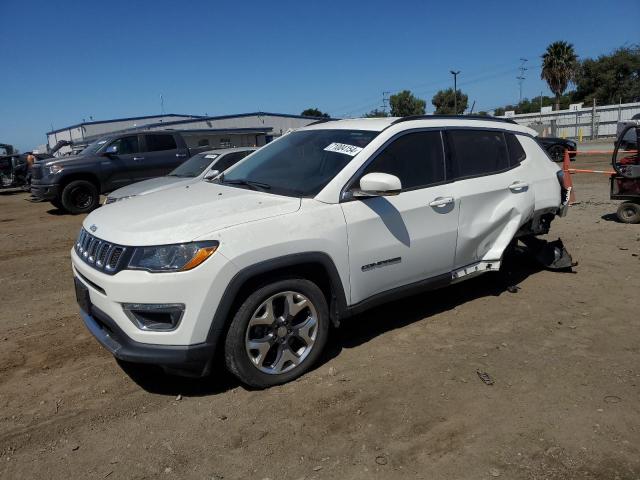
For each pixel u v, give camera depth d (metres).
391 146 4.11
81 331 4.66
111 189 12.92
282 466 2.78
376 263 3.89
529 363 3.83
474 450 2.85
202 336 3.17
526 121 43.94
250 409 3.30
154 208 3.69
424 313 4.84
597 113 39.72
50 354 4.16
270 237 3.34
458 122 4.70
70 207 12.51
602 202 11.20
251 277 3.27
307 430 3.08
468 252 4.62
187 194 4.09
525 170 5.13
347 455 2.85
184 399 3.45
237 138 27.64
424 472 2.70
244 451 2.90
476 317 4.73
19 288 6.09
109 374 3.81
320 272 3.72
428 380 3.61
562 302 5.06
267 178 4.20
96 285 3.36
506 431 3.02
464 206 4.47
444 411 3.23
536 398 3.36
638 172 8.53
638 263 6.29
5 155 21.16
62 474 2.75
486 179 4.70
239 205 3.57
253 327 3.41
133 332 3.15
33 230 10.62
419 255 4.18
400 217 4.00
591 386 3.48
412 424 3.11
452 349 4.09
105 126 42.03
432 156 4.38
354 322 4.66
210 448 2.94
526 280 5.78
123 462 2.84
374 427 3.09
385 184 3.57
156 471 2.76
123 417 3.26
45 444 3.00
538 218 5.30
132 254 3.16
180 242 3.13
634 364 3.78
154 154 13.38
